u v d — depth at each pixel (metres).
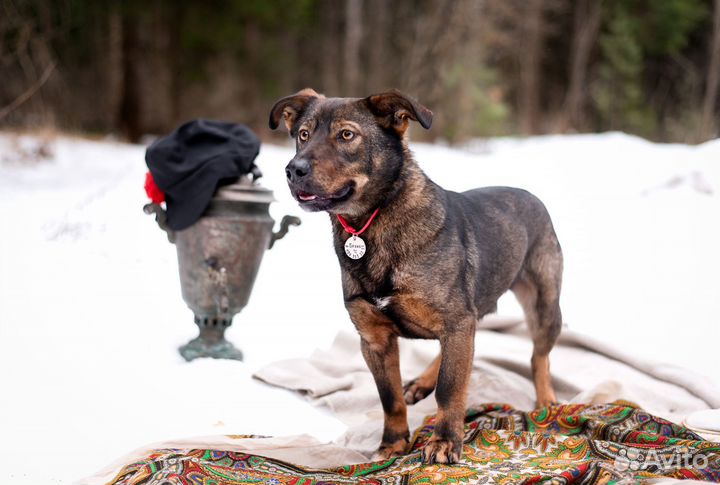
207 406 3.97
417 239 3.29
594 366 4.71
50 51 15.14
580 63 32.44
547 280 4.20
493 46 27.98
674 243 7.96
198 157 4.66
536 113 31.47
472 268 3.49
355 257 3.35
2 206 8.49
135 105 19.30
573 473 2.80
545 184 11.48
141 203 9.05
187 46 20.64
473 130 21.66
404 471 3.08
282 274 7.20
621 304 6.29
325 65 26.78
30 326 4.91
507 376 4.53
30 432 3.45
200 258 4.63
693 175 9.99
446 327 3.35
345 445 3.64
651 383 4.46
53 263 6.45
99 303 5.59
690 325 5.71
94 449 3.34
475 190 4.10
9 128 14.16
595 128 32.19
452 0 22.98
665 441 3.13
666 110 33.09
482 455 3.23
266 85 23.23
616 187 10.83
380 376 3.54
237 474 2.89
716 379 4.68
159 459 2.88
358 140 3.22
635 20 33.03
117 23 19.47
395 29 25.72
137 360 4.55
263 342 5.26
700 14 33.66
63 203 8.87
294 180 3.11
